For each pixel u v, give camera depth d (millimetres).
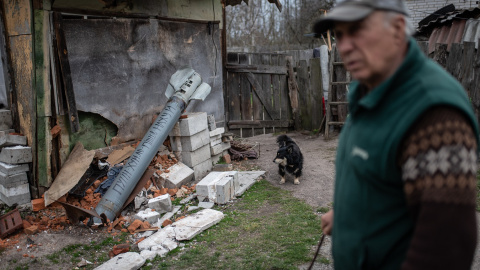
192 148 6230
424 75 1172
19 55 5195
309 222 4688
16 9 5062
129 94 6207
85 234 4523
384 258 1258
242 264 3770
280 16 18406
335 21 1229
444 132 1035
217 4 8164
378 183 1224
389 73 1252
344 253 1384
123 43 6055
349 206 1349
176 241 4285
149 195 5422
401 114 1141
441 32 9562
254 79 9664
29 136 5316
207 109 7664
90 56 5621
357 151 1278
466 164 1014
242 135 9727
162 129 5555
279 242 4207
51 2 5062
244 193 5832
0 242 4258
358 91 1452
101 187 5348
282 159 5957
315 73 9945
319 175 6516
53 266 3855
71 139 5531
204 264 3807
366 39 1193
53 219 4883
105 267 3703
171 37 6855
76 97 5484
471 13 8633
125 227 4719
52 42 5043
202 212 4957
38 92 5105
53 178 5352
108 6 5785
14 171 5211
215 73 7859
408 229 1202
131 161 5195
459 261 992
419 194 1079
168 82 6867
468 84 7484
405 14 1207
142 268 3787
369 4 1173
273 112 10156
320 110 10016
